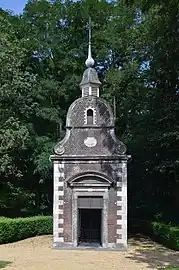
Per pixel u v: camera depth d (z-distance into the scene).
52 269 19.89
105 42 40.00
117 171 27.08
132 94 35.16
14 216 37.94
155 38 29.05
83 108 28.19
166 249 26.53
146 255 24.19
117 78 35.16
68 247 26.69
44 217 33.84
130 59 36.38
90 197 27.09
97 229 30.69
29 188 41.16
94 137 27.78
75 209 27.03
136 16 36.41
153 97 32.44
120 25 37.81
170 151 30.67
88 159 27.28
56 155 27.52
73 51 40.72
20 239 30.62
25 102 38.09
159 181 34.50
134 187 37.28
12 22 41.88
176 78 31.20
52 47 41.25
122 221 26.59
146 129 32.19
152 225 31.31
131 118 36.31
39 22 42.28
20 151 38.56
